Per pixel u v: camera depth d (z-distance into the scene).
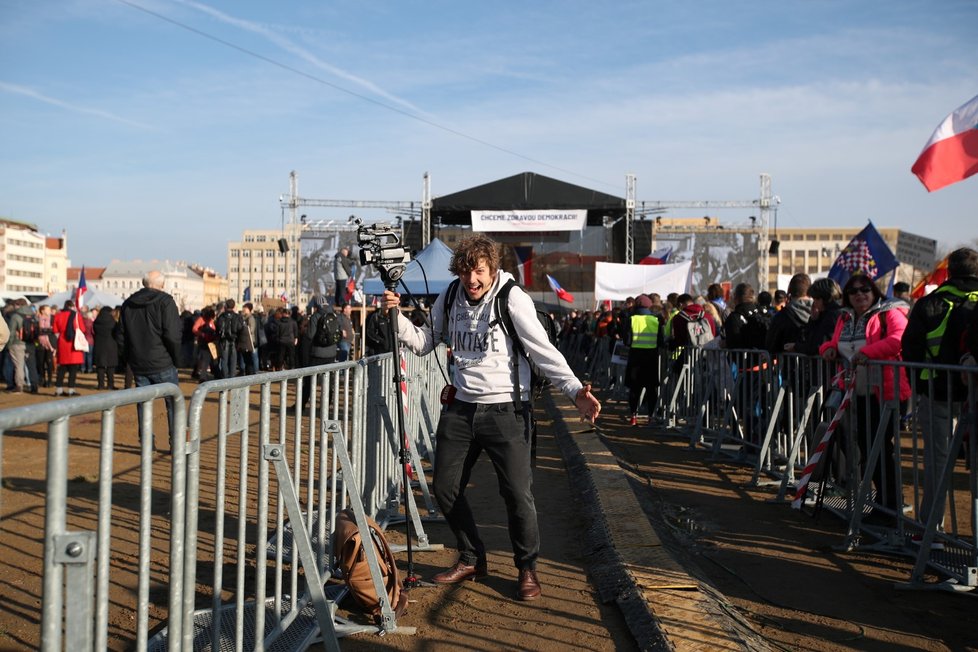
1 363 19.05
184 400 2.69
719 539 5.75
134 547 5.14
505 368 4.35
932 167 7.31
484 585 4.62
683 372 11.42
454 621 4.07
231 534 5.60
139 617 2.46
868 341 6.14
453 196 39.03
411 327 4.65
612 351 17.17
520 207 38.78
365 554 3.97
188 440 2.79
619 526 5.55
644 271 19.50
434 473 4.54
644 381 12.34
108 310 17.83
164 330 9.05
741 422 9.27
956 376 5.06
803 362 7.62
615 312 18.94
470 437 4.43
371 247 4.58
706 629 3.72
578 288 39.12
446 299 4.52
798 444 6.98
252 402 12.02
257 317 21.12
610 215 39.84
